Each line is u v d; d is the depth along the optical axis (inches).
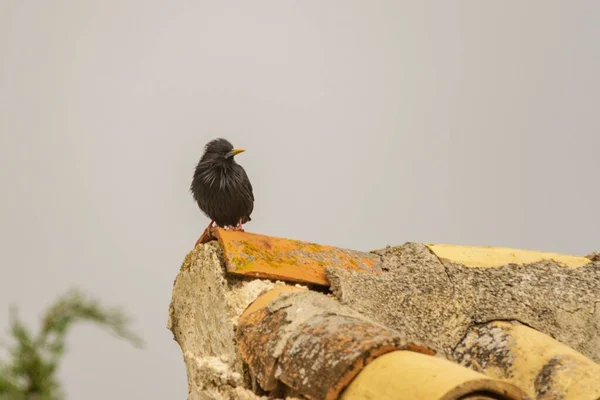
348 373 312.3
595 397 344.8
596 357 432.1
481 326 426.3
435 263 470.9
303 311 380.8
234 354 402.0
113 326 218.8
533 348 391.2
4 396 204.2
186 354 480.1
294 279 435.5
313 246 469.7
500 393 280.4
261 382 360.2
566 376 361.7
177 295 498.0
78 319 216.2
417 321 427.2
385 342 319.0
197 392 445.4
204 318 450.0
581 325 445.4
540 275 474.3
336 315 369.1
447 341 419.5
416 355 313.6
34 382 206.1
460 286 454.3
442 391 276.4
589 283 475.8
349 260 466.9
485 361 398.0
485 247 501.0
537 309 446.9
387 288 442.3
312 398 319.3
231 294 425.1
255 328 391.5
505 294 454.3
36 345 209.9
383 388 297.6
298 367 337.4
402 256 480.4
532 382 368.5
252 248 446.9
